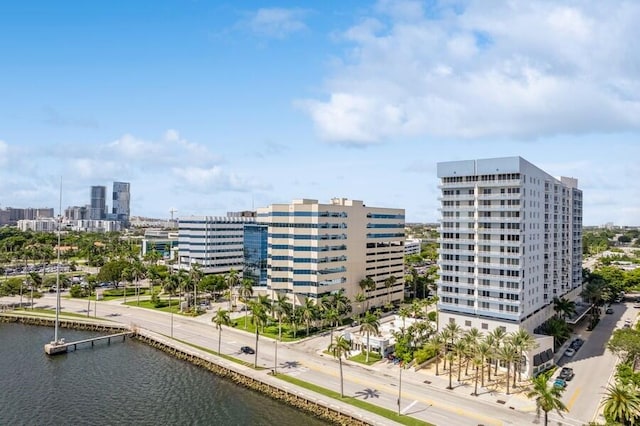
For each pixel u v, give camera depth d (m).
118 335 159.00
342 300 166.12
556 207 168.50
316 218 171.75
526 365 115.75
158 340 149.50
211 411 100.50
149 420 96.12
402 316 158.38
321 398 101.06
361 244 192.50
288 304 156.88
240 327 166.00
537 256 143.62
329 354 134.62
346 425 92.38
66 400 105.94
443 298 141.38
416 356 124.56
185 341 148.12
